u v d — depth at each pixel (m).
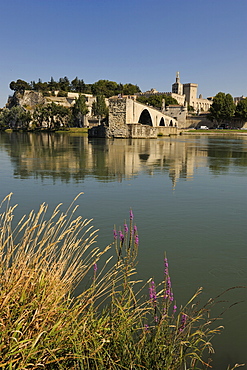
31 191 14.96
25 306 3.21
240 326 4.91
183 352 3.63
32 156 31.95
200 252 7.96
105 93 192.38
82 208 11.94
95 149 41.88
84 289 5.40
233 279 6.58
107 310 4.12
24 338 3.08
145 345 3.61
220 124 141.12
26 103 163.88
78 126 139.50
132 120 76.94
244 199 13.79
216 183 17.66
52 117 131.75
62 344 3.25
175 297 5.74
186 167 24.55
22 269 3.63
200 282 6.40
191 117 146.12
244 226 10.12
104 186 16.41
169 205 12.62
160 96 161.50
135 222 10.31
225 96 130.00
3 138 73.88
